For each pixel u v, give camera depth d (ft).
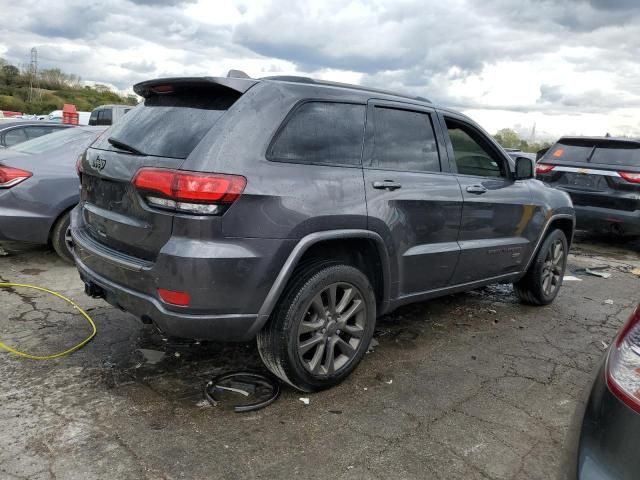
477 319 15.35
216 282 8.53
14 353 11.35
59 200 16.92
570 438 5.53
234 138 8.87
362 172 10.60
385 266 11.09
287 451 8.49
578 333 14.70
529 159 14.61
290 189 9.21
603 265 23.82
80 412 9.27
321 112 10.26
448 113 13.20
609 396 5.17
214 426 9.07
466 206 12.88
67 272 17.25
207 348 12.09
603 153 26.17
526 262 15.58
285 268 9.20
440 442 8.98
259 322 9.19
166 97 10.52
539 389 11.14
